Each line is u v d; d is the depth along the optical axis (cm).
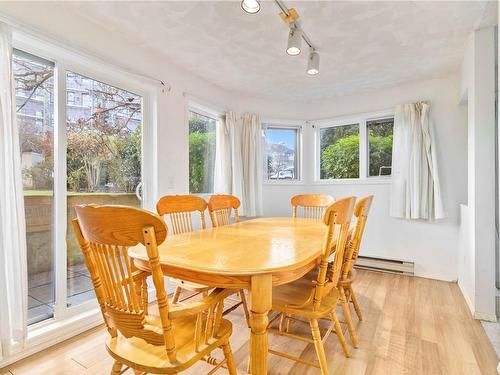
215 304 109
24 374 153
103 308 111
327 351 173
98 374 153
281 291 161
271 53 261
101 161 231
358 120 375
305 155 411
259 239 169
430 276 316
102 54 220
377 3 188
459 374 151
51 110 200
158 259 91
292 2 186
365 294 266
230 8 196
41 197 194
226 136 355
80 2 189
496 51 220
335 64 282
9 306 160
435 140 310
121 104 247
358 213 171
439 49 251
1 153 156
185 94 297
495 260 230
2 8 164
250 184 371
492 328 200
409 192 317
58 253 198
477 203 221
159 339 100
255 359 111
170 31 225
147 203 265
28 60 189
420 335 191
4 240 157
